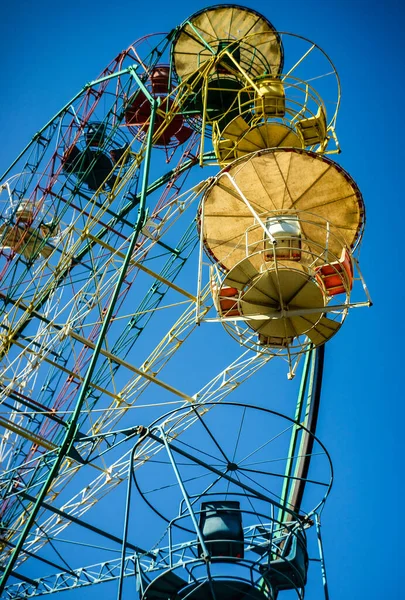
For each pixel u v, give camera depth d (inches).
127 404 1122.0
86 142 1226.0
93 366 904.3
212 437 775.7
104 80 1176.8
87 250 1229.7
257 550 770.8
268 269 836.0
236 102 1167.0
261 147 1061.8
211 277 911.7
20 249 1214.9
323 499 794.8
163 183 1240.2
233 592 730.8
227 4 1229.1
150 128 1022.4
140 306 1215.6
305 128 1064.8
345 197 960.3
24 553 1034.1
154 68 1249.4
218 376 1107.9
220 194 962.7
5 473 1007.6
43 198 1190.3
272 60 1248.2
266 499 765.9
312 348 917.8
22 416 1119.0
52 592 1002.7
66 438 885.2
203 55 1225.4
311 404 918.4
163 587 737.0
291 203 962.7
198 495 770.8
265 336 910.4
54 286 1152.8
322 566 754.8
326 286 897.5
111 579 991.0
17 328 1111.6
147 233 1184.8
